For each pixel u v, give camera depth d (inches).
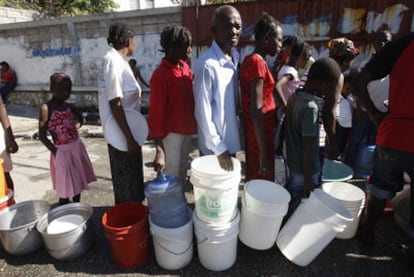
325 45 200.1
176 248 76.6
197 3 212.8
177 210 80.4
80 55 269.0
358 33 192.4
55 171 99.0
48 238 79.1
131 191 103.0
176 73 85.4
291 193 89.5
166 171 93.7
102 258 85.7
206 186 70.1
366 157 132.3
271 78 80.0
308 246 77.2
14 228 81.8
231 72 79.0
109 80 82.1
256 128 74.9
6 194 93.3
